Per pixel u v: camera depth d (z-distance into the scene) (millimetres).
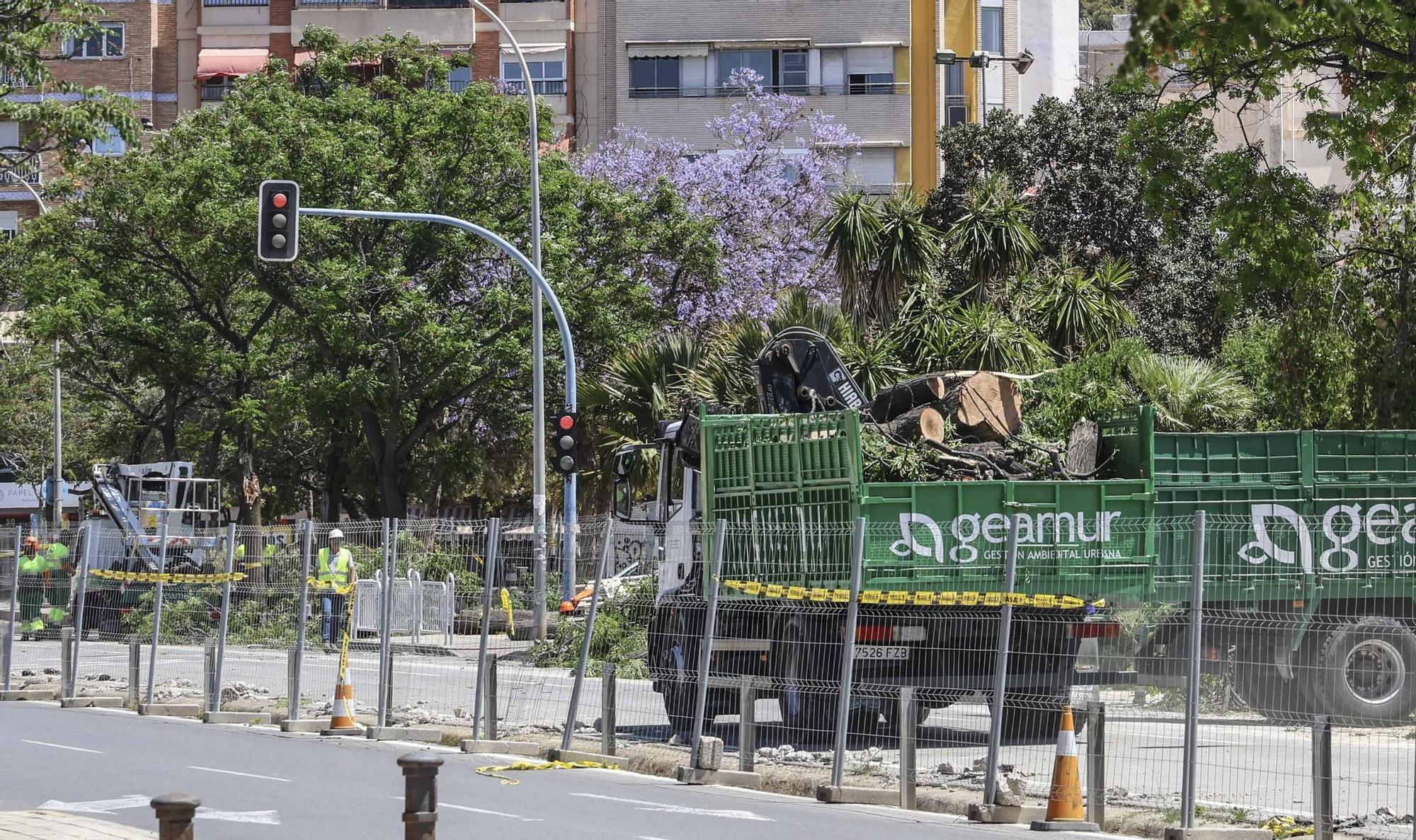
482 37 95875
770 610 23812
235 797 19484
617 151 73125
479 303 58875
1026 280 46125
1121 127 71438
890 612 23453
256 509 71625
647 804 19234
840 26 91500
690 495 28141
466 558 30609
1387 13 13500
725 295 63875
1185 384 39469
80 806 18703
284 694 31297
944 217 73562
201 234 58875
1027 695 22391
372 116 59656
